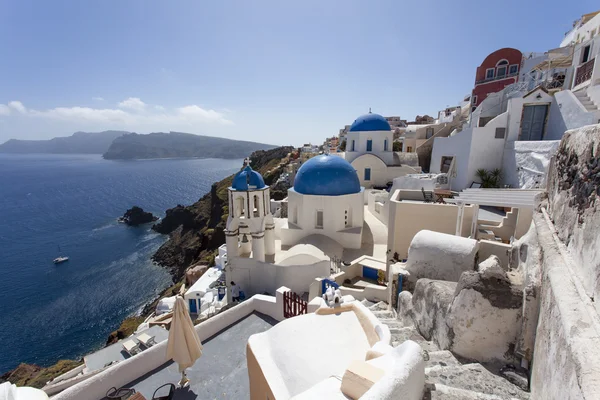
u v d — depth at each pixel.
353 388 3.40
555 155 5.99
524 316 4.99
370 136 31.52
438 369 5.17
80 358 31.00
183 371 7.56
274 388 4.51
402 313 8.98
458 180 20.98
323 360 4.90
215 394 7.35
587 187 3.75
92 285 48.31
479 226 12.66
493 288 5.48
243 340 9.24
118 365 7.59
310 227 21.12
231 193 18.41
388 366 3.72
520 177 17.23
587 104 15.80
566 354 2.90
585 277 3.30
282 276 17.09
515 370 5.04
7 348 32.75
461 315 5.70
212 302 21.67
